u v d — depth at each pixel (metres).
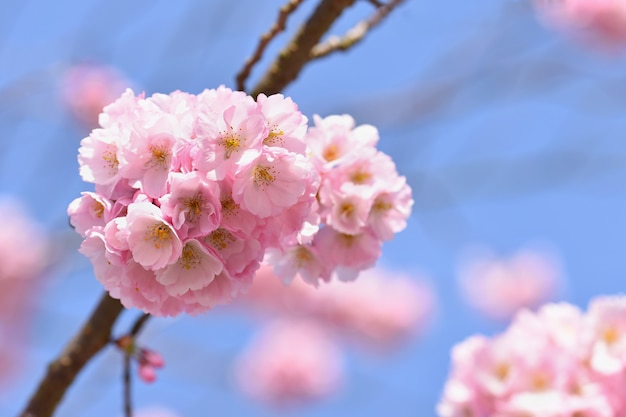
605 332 1.70
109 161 1.42
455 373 1.73
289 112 1.41
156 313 1.42
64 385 1.61
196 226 1.40
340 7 1.60
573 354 1.70
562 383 1.68
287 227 1.42
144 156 1.40
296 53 1.61
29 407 1.61
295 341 3.96
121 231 1.39
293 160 1.40
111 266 1.42
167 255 1.39
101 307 1.60
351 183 1.47
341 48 1.66
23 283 3.15
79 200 1.42
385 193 1.49
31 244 3.13
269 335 4.00
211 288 1.42
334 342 4.04
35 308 3.22
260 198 1.40
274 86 1.62
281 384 3.89
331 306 4.03
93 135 1.43
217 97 1.41
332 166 1.48
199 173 1.39
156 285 1.41
